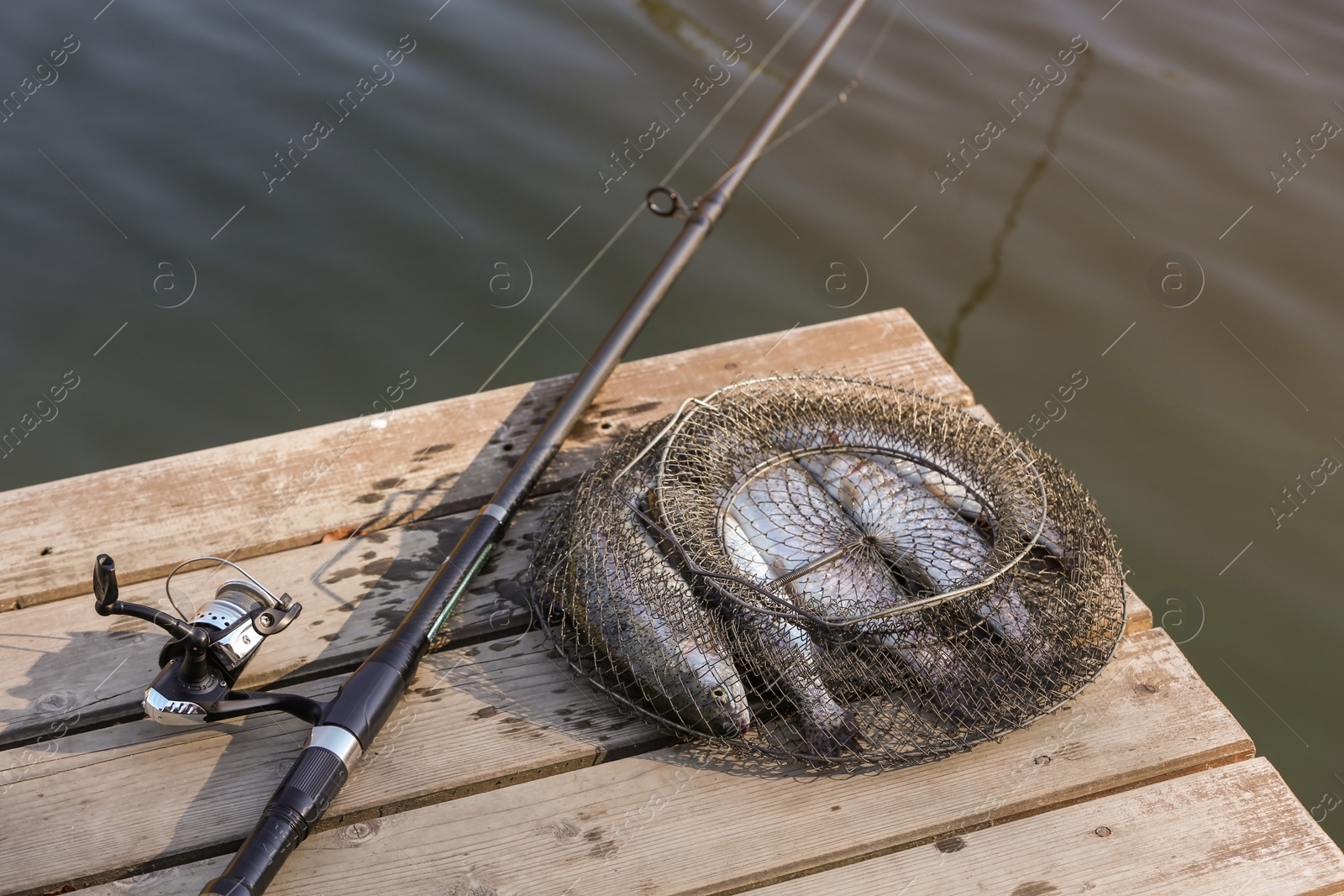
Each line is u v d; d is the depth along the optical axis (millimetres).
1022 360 2529
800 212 2852
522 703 1796
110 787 1742
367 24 3309
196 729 1772
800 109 3107
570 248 2738
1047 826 1740
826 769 1759
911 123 3086
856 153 3000
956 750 1751
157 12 3307
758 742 1763
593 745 1773
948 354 2541
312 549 1903
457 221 2762
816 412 1898
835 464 1865
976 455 1864
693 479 1835
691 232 2049
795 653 1750
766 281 2695
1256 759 1779
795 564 1797
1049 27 3422
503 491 1862
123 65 3102
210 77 3088
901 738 1762
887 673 1754
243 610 1755
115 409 2400
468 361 2484
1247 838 1734
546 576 1838
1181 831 1738
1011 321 2613
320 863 1708
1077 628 1776
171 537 1908
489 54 3229
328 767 1694
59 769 1749
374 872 1706
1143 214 2842
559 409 1925
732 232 2811
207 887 1657
